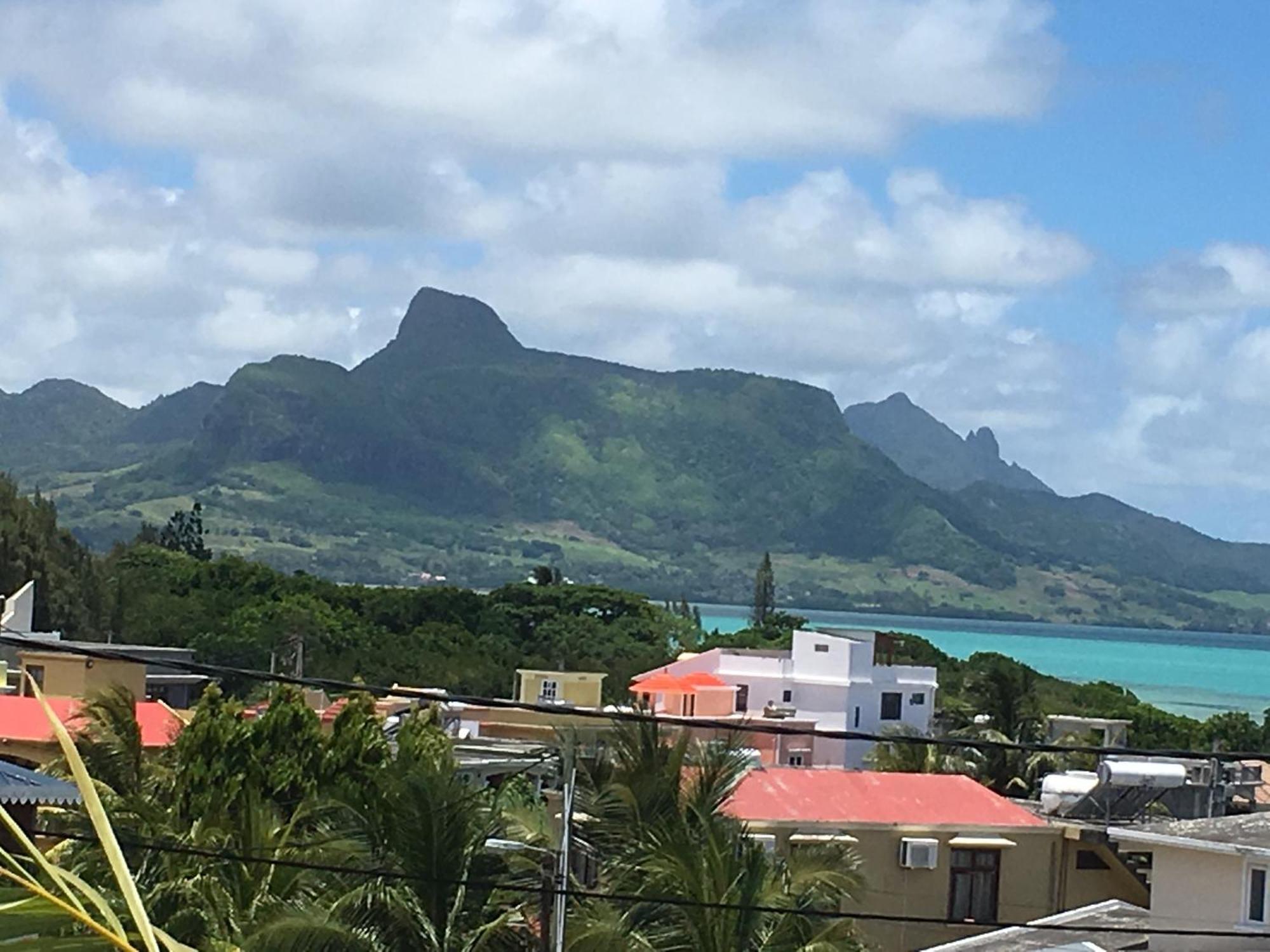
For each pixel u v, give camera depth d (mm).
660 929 31016
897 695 102688
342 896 30531
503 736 71812
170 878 33000
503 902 31531
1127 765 46531
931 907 44625
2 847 6375
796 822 43656
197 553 178625
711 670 102438
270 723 38875
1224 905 32625
